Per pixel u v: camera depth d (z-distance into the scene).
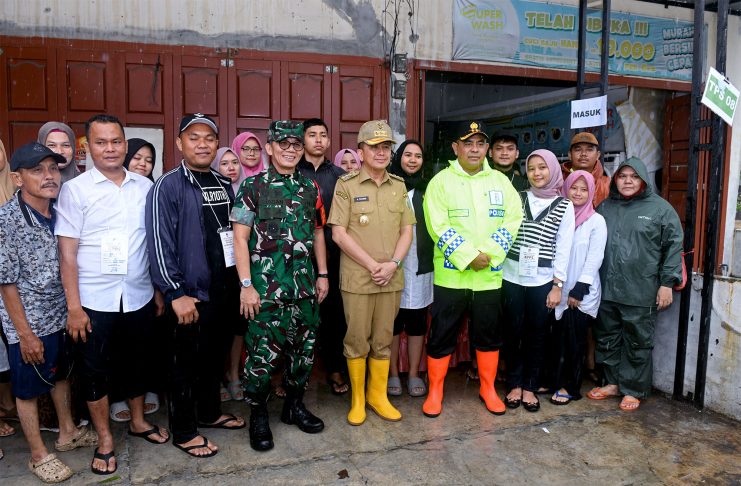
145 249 2.67
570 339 3.41
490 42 5.18
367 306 3.02
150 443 2.83
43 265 2.44
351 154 3.96
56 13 4.30
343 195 3.03
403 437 2.95
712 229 3.28
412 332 3.48
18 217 2.38
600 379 3.65
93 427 2.95
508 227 3.19
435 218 3.18
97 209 2.51
